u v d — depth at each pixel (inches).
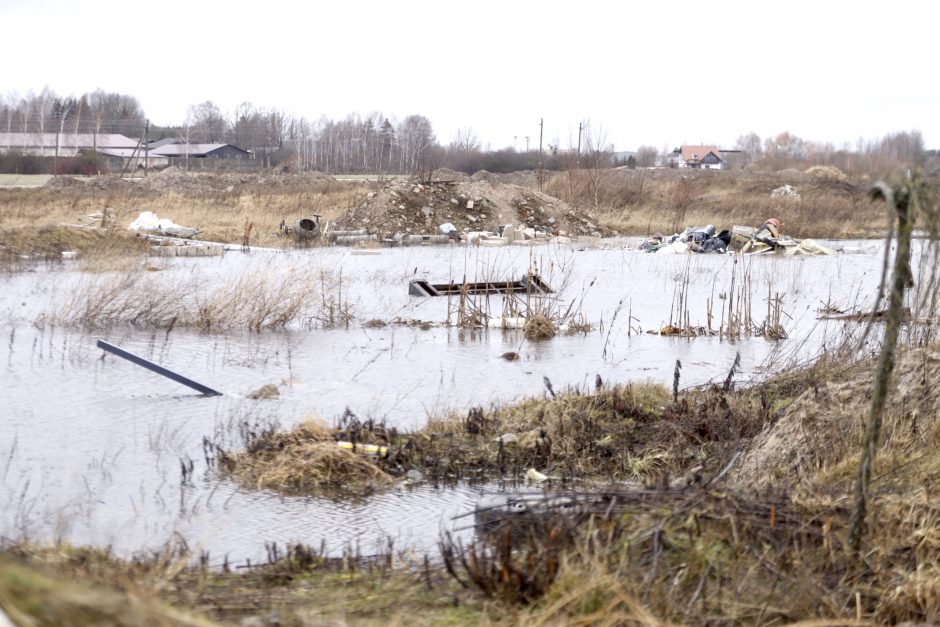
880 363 207.5
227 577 221.1
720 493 232.8
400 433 402.3
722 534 218.4
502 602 194.9
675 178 2790.4
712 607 188.1
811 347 655.1
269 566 234.2
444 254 1375.5
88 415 435.5
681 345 675.4
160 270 1023.6
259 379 531.8
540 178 2294.5
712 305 876.0
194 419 432.1
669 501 226.5
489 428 402.9
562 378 552.7
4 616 107.0
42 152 3686.0
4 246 1173.1
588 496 229.1
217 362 577.3
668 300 919.7
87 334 661.9
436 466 354.9
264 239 1526.8
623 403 424.5
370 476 341.4
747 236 1485.0
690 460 347.3
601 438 386.0
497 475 346.9
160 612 124.3
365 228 1635.1
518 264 1239.5
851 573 203.3
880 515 224.8
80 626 114.1
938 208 203.2
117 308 722.8
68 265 1066.7
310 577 221.3
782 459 299.4
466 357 617.3
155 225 1482.5
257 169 3523.6
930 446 288.7
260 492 324.5
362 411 455.2
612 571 199.2
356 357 608.1
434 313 817.5
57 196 1877.5
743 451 324.2
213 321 713.6
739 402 414.3
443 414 434.6
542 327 711.1
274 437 374.9
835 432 297.1
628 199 2139.5
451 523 292.8
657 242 1505.9
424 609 195.5
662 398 450.0
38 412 440.1
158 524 288.2
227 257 1228.5
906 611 187.6
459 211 1727.4
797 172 3056.1
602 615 176.7
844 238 1801.2
